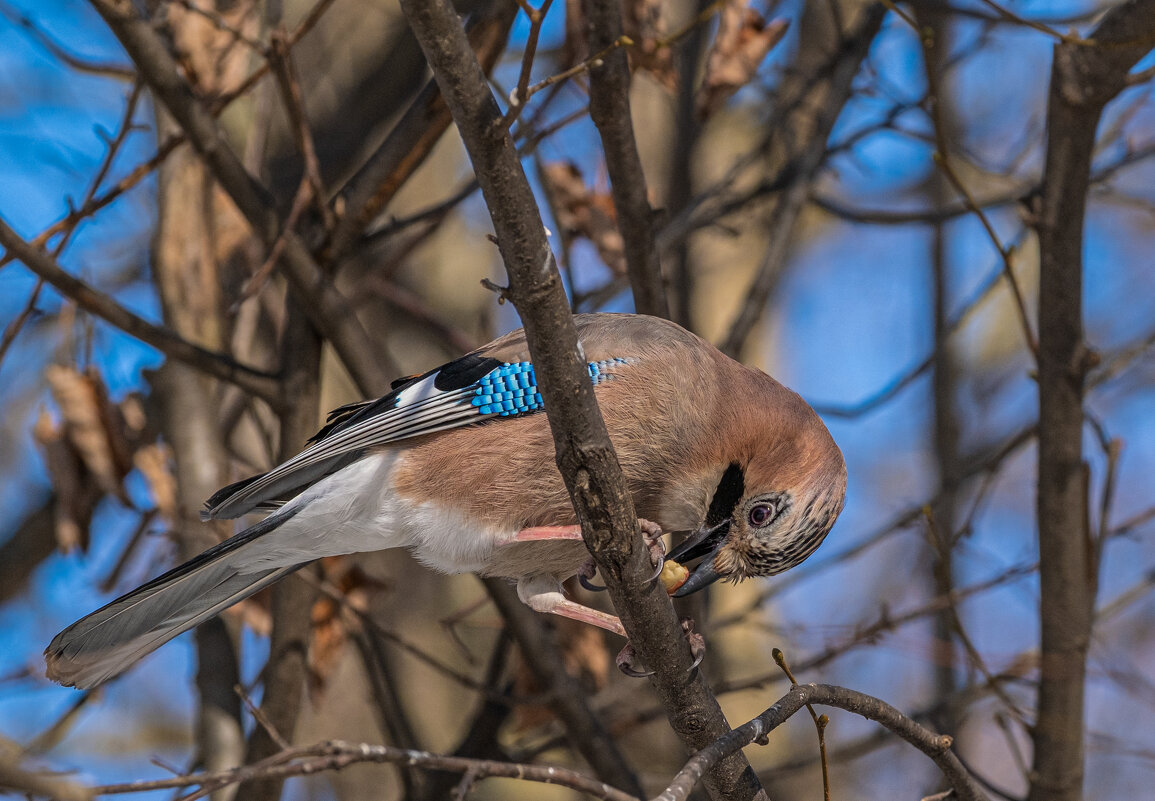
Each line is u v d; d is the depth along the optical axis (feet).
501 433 24.56
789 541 25.62
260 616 32.58
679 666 19.63
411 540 24.94
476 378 24.91
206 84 29.50
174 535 32.14
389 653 41.91
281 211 31.30
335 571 32.40
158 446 33.58
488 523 24.64
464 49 16.10
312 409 30.63
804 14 46.16
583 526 18.44
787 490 25.66
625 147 27.94
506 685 34.58
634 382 24.86
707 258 49.34
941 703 33.06
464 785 20.84
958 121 49.26
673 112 43.91
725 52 29.32
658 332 25.96
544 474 24.44
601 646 34.09
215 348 34.60
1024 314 27.81
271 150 41.73
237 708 31.73
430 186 48.57
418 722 41.83
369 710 45.47
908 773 49.37
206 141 28.32
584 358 17.76
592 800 41.96
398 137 30.30
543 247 17.10
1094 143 27.12
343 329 29.43
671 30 41.39
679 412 25.12
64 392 30.78
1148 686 35.76
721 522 25.95
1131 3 25.68
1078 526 28.12
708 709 20.02
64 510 30.53
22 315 28.89
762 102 48.34
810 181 36.45
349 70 44.14
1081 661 28.09
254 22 30.19
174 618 24.32
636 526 18.51
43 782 15.06
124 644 23.88
